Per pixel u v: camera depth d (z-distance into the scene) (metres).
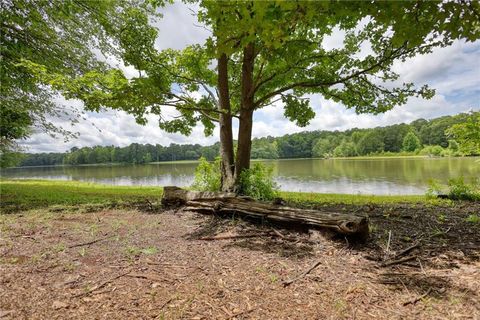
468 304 2.12
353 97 6.79
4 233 3.97
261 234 3.84
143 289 2.40
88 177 27.11
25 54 6.90
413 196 8.65
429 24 1.96
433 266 2.79
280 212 4.04
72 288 2.42
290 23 2.08
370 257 3.02
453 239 3.54
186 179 23.33
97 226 4.38
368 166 34.16
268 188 6.24
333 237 3.52
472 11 1.85
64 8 6.97
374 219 4.50
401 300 2.20
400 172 23.88
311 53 6.19
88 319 1.98
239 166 6.37
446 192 7.73
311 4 1.84
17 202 6.79
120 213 5.37
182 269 2.80
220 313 2.05
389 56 5.37
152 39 6.83
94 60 7.77
